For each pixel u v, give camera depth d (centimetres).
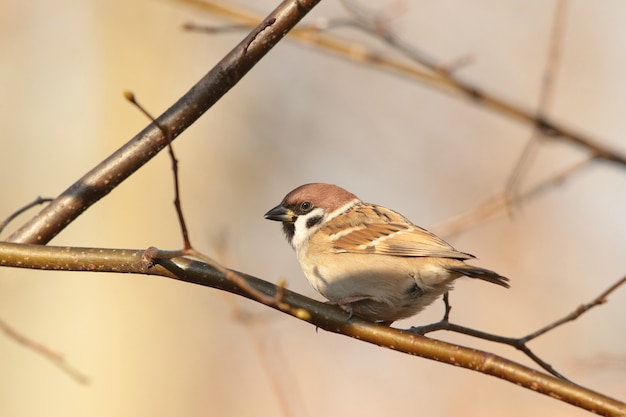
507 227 1489
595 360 1050
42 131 1744
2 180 1733
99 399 1516
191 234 1688
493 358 543
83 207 620
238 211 1727
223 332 1582
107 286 1558
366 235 728
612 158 809
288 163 1711
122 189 1638
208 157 1741
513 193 862
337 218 762
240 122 1738
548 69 816
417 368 1408
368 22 840
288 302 586
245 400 1547
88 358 1530
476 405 1325
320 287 752
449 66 830
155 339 1557
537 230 1495
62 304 1550
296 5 589
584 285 1426
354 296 722
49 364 1524
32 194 1739
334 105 1684
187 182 1720
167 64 1686
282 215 791
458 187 1595
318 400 1392
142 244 1631
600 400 515
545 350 1370
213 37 1717
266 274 1686
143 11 1675
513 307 1423
